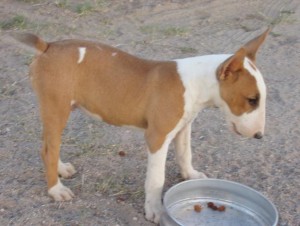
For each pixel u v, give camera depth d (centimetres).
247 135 151
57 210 158
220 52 256
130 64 155
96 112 158
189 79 150
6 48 245
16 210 158
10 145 184
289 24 290
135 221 155
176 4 308
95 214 157
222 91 150
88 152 182
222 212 159
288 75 238
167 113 150
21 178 170
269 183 173
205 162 182
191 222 155
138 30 274
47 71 153
